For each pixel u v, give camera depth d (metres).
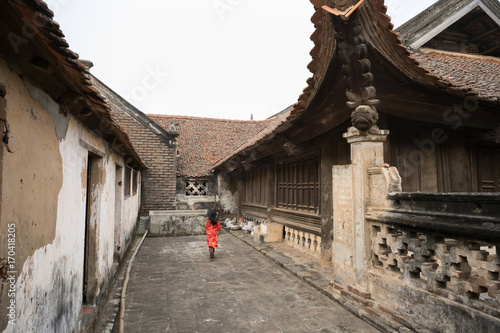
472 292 3.04
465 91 4.57
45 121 2.42
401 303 3.77
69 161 3.06
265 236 9.80
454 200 3.12
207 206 14.45
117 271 6.52
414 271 3.69
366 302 4.28
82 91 2.75
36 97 2.24
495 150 6.48
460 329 3.03
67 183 3.00
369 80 4.05
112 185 5.73
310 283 5.82
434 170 5.74
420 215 3.53
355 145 4.66
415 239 3.67
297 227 8.52
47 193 2.46
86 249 4.30
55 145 2.65
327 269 6.68
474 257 2.98
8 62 1.83
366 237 4.44
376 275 4.24
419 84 4.39
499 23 7.77
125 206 8.05
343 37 3.74
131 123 13.27
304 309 4.67
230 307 4.80
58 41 1.90
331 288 5.25
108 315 4.44
